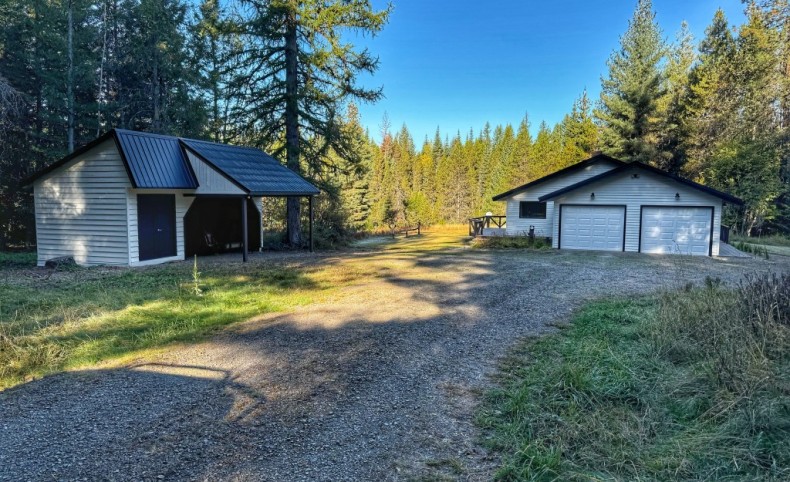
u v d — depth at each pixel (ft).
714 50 92.07
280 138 57.06
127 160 37.83
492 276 34.09
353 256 49.01
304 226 67.26
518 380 14.23
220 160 45.34
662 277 33.78
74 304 24.20
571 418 11.56
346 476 9.17
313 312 22.88
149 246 41.39
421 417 11.82
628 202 55.06
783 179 82.84
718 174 80.89
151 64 70.28
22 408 12.12
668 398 12.98
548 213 69.46
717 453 10.12
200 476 9.04
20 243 67.62
